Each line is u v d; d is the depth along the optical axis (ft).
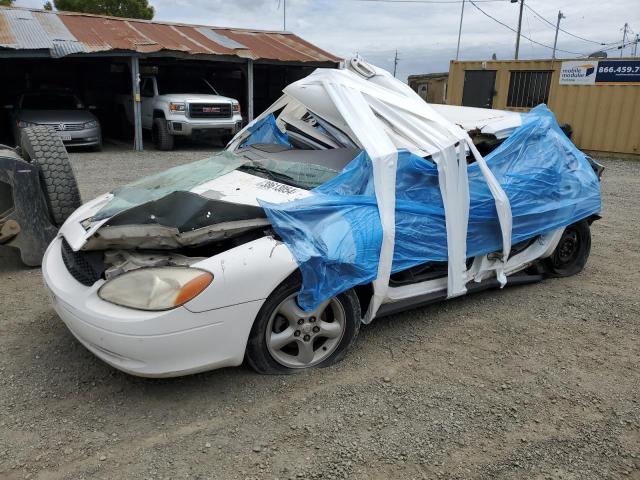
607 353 11.81
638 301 14.69
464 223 12.37
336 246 10.04
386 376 10.56
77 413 9.20
